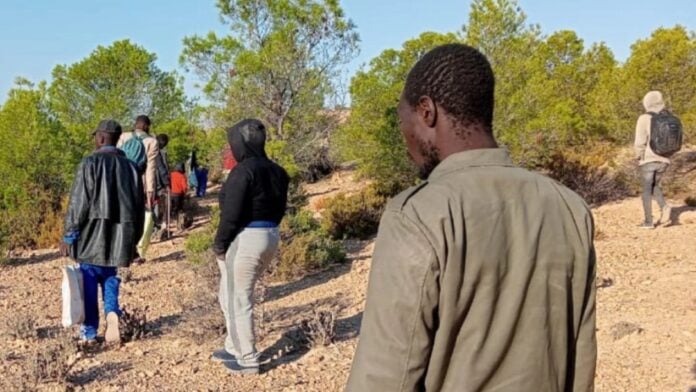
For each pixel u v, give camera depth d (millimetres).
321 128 16750
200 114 15234
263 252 5242
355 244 11148
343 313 7078
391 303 1550
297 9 15242
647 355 5371
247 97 14898
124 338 6391
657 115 10375
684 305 6547
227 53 14992
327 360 5656
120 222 6129
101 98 17938
